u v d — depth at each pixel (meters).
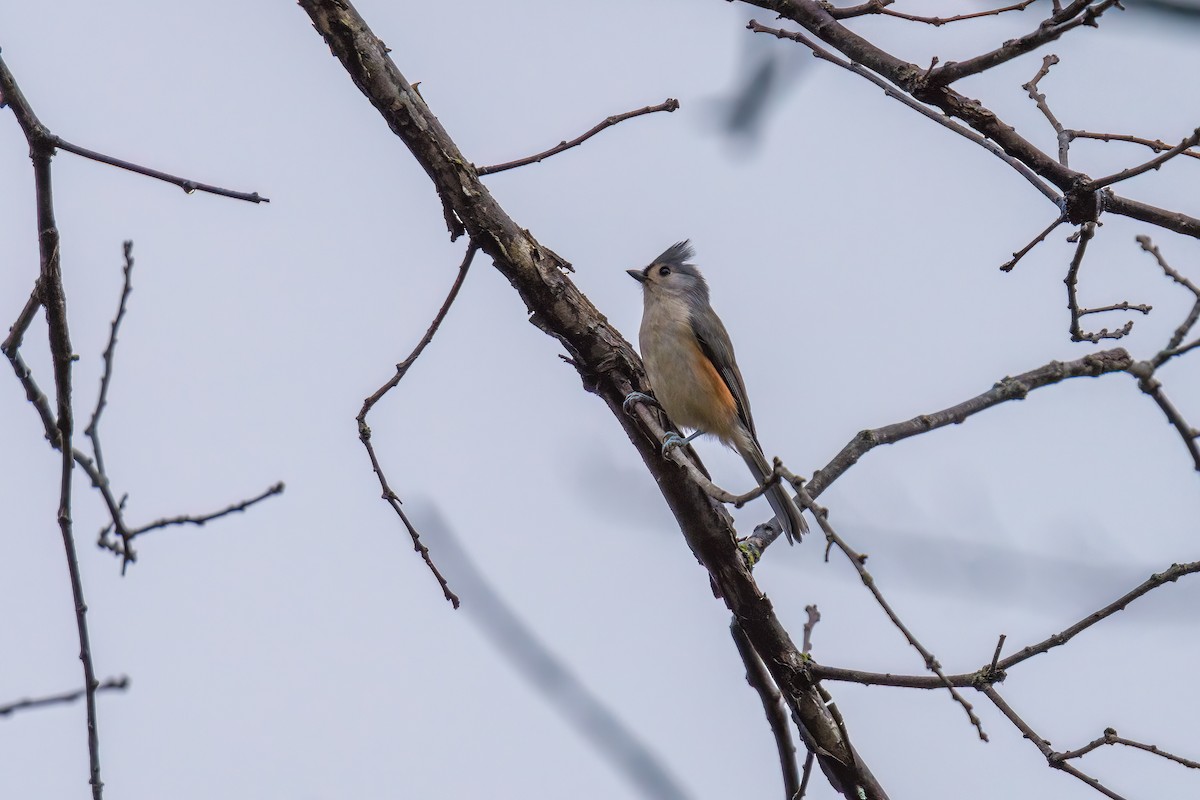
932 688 9.31
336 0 9.10
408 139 9.38
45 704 9.43
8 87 8.73
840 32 9.99
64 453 9.28
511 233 9.66
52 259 9.04
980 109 9.68
